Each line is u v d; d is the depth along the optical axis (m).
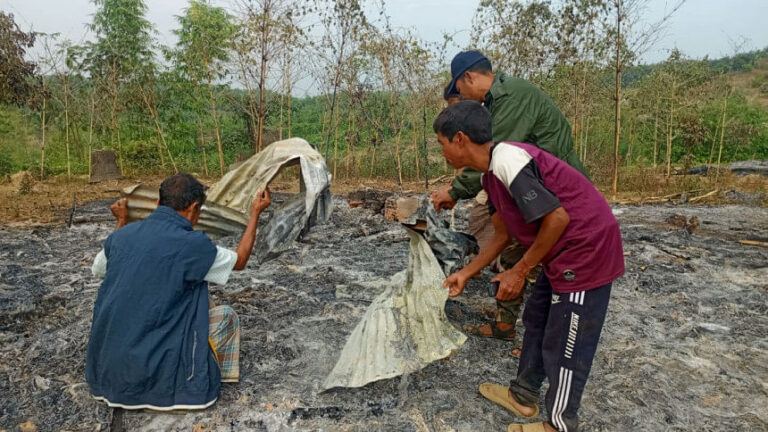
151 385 2.35
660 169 14.80
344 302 4.02
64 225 6.87
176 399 2.41
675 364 3.13
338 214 7.39
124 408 2.43
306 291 4.29
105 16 14.08
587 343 2.06
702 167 14.79
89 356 2.39
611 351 3.30
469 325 3.65
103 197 9.81
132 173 14.09
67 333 3.42
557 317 2.08
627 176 13.05
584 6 10.31
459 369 3.03
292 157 2.99
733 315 3.94
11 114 15.52
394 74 11.48
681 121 13.91
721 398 2.76
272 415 2.51
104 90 13.31
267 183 2.99
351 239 6.11
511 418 2.54
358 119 13.35
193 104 14.98
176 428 2.38
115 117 13.77
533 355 2.41
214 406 2.57
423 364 2.67
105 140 15.24
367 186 12.16
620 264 2.06
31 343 3.27
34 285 4.29
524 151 2.00
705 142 18.08
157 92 14.84
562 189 1.98
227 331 2.66
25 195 9.69
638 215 8.22
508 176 1.97
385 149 14.96
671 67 13.69
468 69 3.05
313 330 3.53
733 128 17.84
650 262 5.31
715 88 13.88
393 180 13.73
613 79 11.53
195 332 2.41
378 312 2.88
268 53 10.46
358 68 11.77
